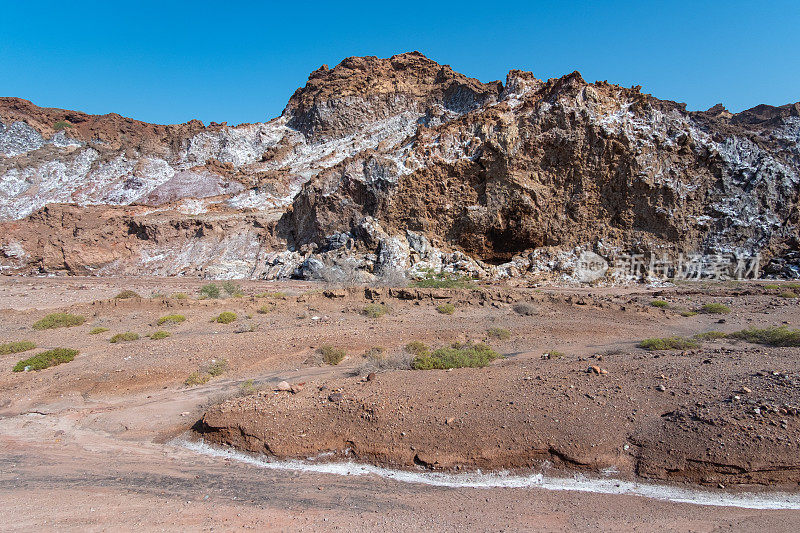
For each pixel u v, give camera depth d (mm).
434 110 69938
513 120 39156
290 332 14320
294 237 47594
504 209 37469
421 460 5922
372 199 40281
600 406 6711
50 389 9953
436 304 19641
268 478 5863
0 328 15961
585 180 37000
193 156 77188
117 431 7742
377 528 4598
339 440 6504
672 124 37781
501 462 5789
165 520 4828
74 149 76562
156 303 18797
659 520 4605
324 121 80438
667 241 36125
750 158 38281
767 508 4738
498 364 10375
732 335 13141
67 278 44062
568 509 4875
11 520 4840
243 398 8039
